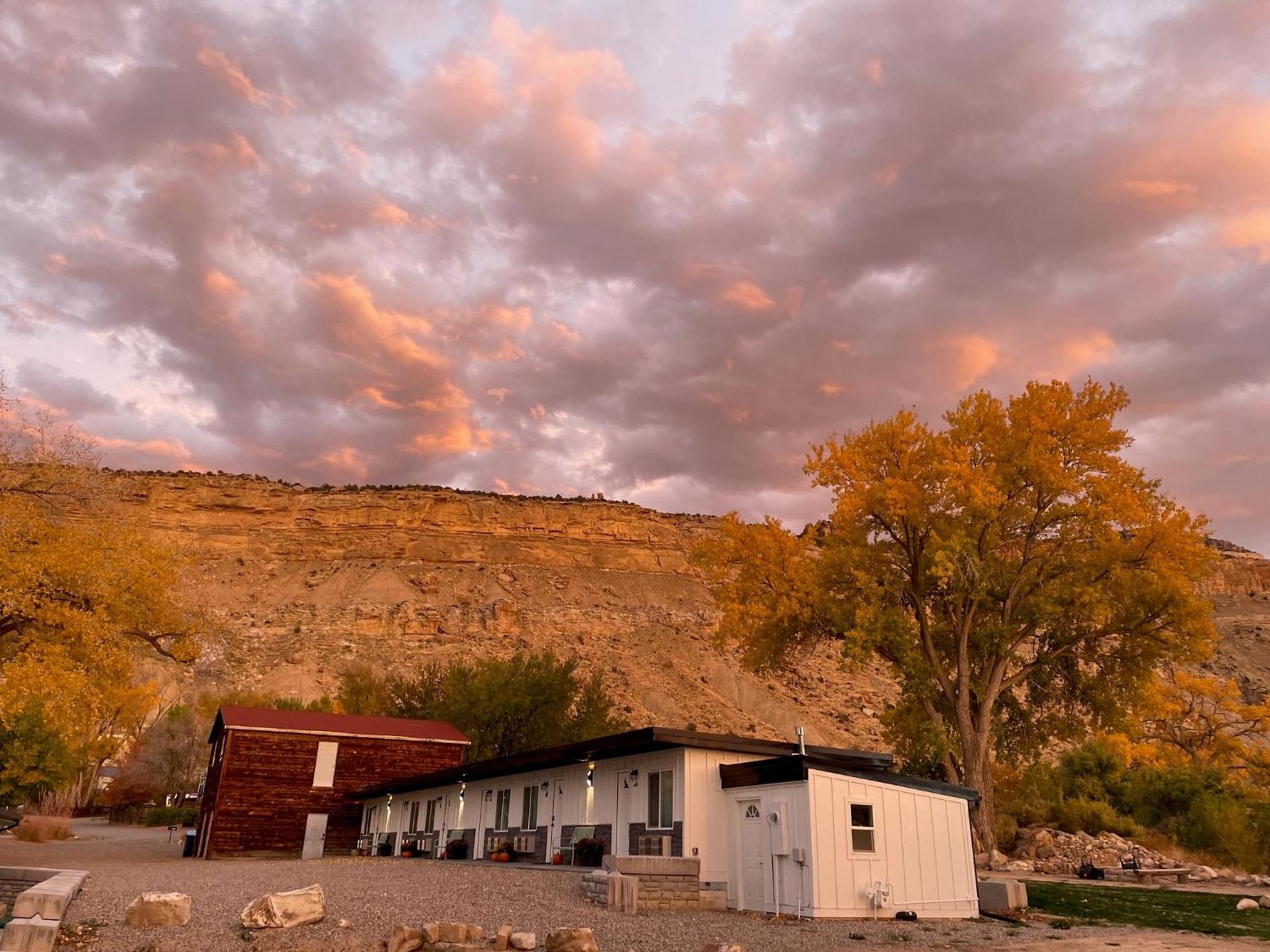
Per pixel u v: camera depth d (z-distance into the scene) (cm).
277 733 3634
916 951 1176
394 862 2706
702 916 1499
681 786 1809
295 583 15175
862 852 1574
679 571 17575
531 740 4941
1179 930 1446
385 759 3809
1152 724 5244
